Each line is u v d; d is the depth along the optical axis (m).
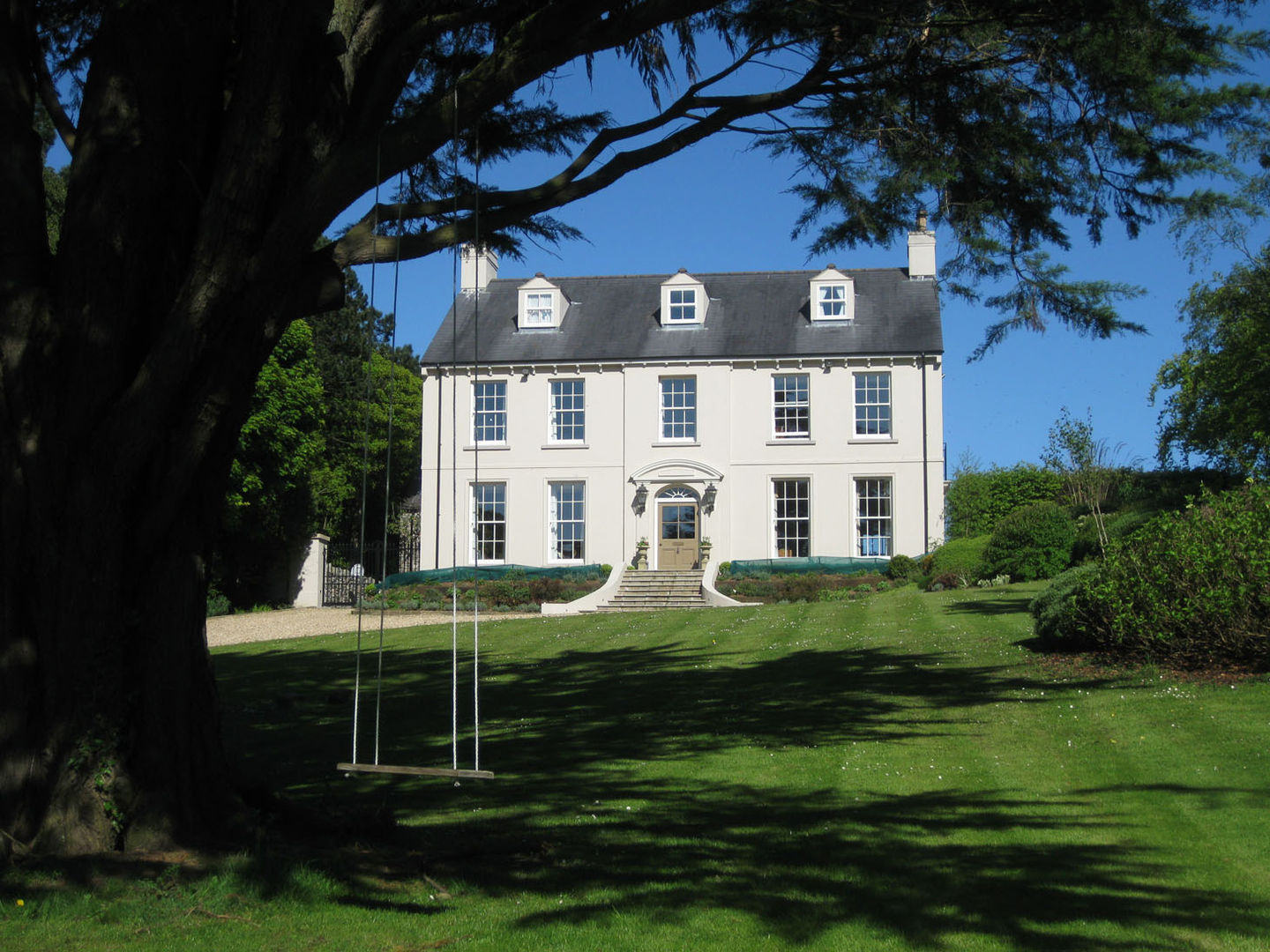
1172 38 6.38
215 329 5.75
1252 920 4.98
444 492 30.62
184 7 5.94
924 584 25.14
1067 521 23.66
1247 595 10.73
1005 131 7.09
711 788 8.02
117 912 5.06
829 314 30.36
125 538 5.87
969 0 6.30
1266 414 20.50
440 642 18.28
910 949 4.74
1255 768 7.54
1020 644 14.06
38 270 6.00
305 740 10.55
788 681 12.80
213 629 23.03
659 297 32.06
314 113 5.93
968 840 6.40
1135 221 7.30
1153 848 6.11
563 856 6.34
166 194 6.03
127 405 5.69
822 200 7.73
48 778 5.71
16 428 5.80
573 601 26.50
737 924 5.09
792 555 29.59
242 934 4.91
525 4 6.36
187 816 5.98
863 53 7.00
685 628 18.52
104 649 5.77
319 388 29.44
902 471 29.06
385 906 5.35
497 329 31.58
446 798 8.00
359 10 6.26
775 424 29.91
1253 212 7.13
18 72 6.12
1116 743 8.61
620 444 30.17
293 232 5.77
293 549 30.03
